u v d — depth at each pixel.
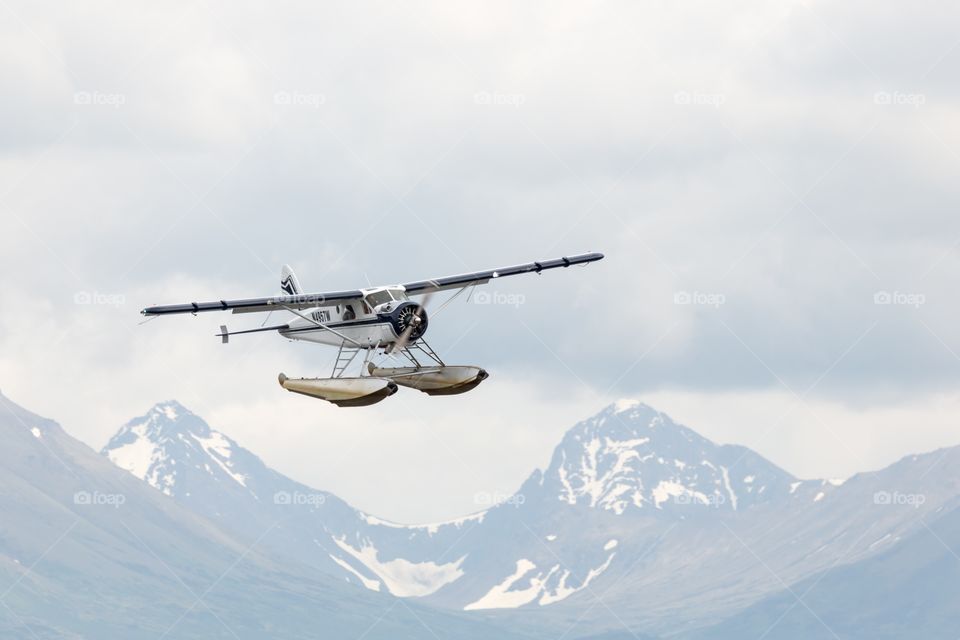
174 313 121.38
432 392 126.50
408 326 123.94
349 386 123.44
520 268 138.00
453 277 134.12
